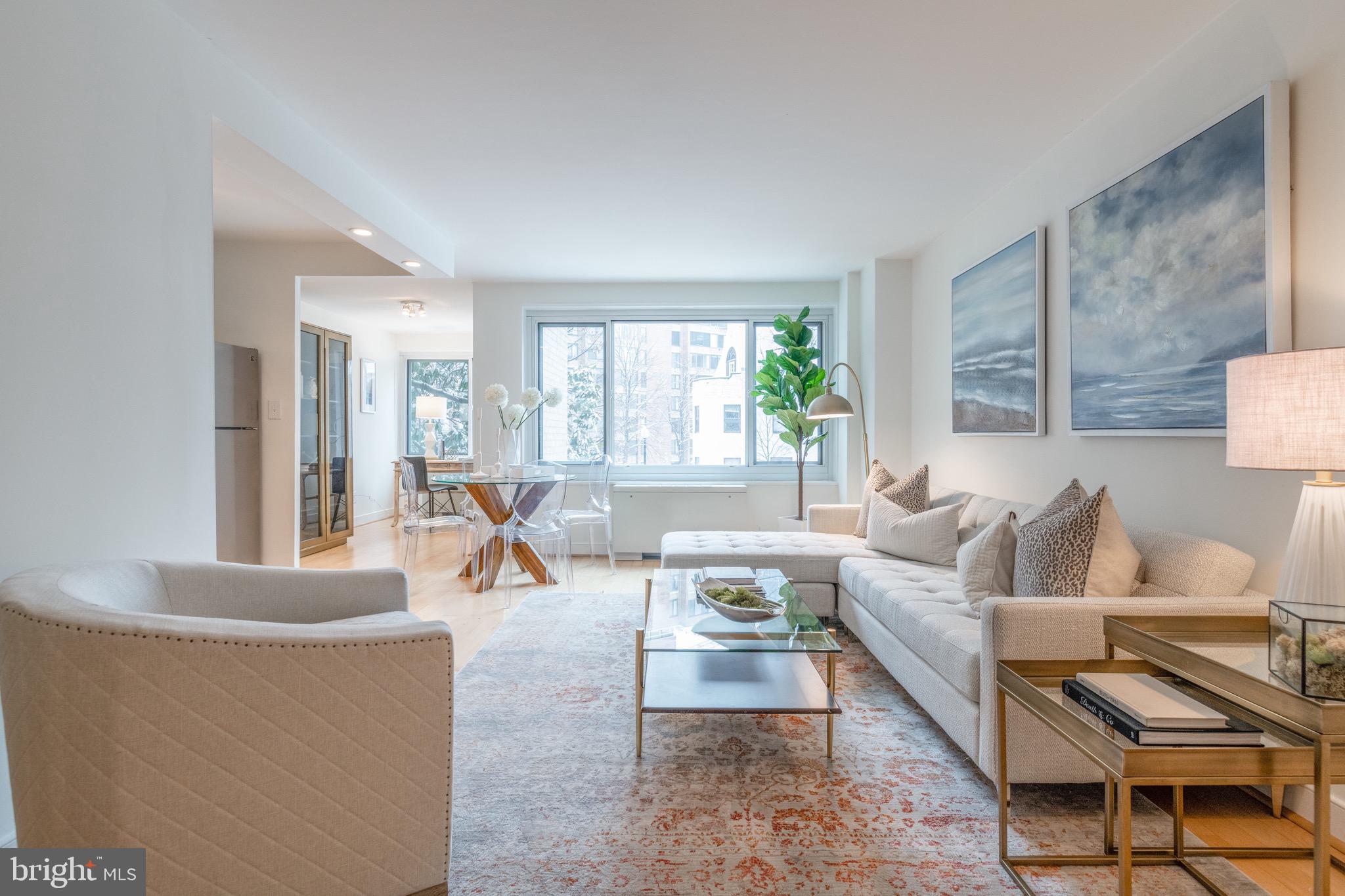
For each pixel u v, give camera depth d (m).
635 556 5.94
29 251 1.63
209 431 2.23
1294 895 1.50
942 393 4.55
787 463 6.19
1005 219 3.62
